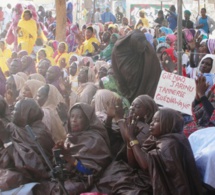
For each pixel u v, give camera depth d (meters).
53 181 5.88
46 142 6.11
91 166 5.87
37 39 15.59
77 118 6.05
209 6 25.30
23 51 12.49
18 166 5.83
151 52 7.74
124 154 6.03
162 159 5.30
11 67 10.38
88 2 26.09
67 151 5.82
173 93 6.66
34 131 6.07
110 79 8.16
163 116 5.49
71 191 5.75
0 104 6.56
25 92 7.91
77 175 5.91
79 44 16.70
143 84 7.75
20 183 5.88
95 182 5.89
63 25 16.52
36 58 13.62
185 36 14.56
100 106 6.88
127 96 7.85
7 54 13.52
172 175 5.27
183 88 6.63
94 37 15.73
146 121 6.12
